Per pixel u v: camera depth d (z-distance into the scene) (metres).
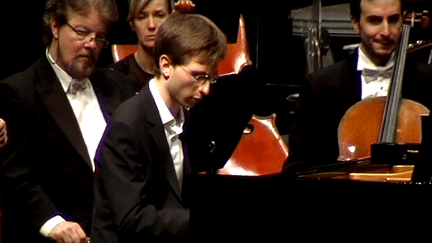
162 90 10.25
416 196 9.11
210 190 9.88
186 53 9.97
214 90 10.58
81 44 11.89
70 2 11.84
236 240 9.85
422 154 9.52
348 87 13.52
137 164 9.88
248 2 18.34
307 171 10.41
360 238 9.41
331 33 17.77
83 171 11.97
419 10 17.03
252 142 15.02
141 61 14.53
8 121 11.88
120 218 9.64
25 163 11.88
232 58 15.56
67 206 11.94
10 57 16.47
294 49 18.06
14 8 16.28
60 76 12.16
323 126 13.58
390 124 12.86
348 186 9.37
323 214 9.52
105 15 11.97
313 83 13.64
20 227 12.17
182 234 9.68
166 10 14.35
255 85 10.78
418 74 13.48
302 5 17.92
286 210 9.66
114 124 10.00
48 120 11.95
